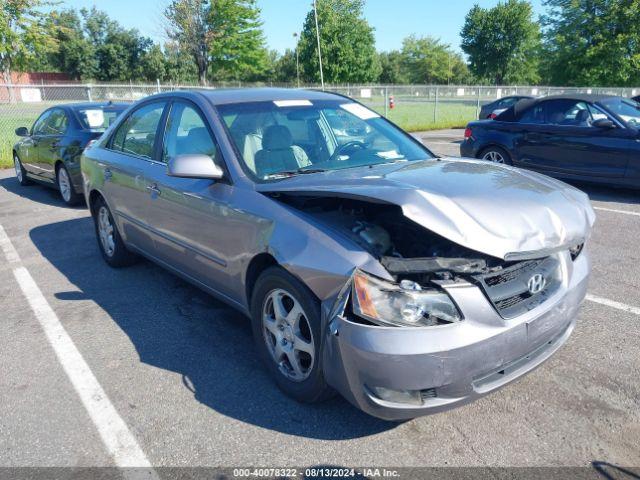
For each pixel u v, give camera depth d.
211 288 3.68
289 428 2.76
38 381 3.29
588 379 3.10
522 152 8.69
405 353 2.26
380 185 2.70
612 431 2.65
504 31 61.09
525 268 2.60
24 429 2.83
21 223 7.24
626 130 7.49
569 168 8.12
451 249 2.66
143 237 4.45
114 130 5.08
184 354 3.57
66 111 8.30
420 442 2.62
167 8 45.59
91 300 4.52
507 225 2.48
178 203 3.75
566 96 8.37
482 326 2.36
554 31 35.88
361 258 2.46
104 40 66.81
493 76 63.78
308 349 2.78
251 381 3.22
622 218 6.69
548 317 2.60
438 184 2.79
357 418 2.83
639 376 3.11
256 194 3.11
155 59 62.81
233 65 50.66
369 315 2.32
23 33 32.34
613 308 4.04
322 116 3.93
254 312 3.13
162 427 2.81
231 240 3.23
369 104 26.20
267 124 3.66
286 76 66.19
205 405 2.99
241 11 48.56
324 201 3.03
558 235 2.57
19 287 4.88
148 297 4.56
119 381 3.26
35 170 9.10
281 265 2.76
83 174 5.39
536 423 2.73
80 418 2.91
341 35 56.88
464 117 24.38
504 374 2.53
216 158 3.46
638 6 31.94
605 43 33.34
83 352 3.63
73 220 7.32
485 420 2.77
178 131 3.97
